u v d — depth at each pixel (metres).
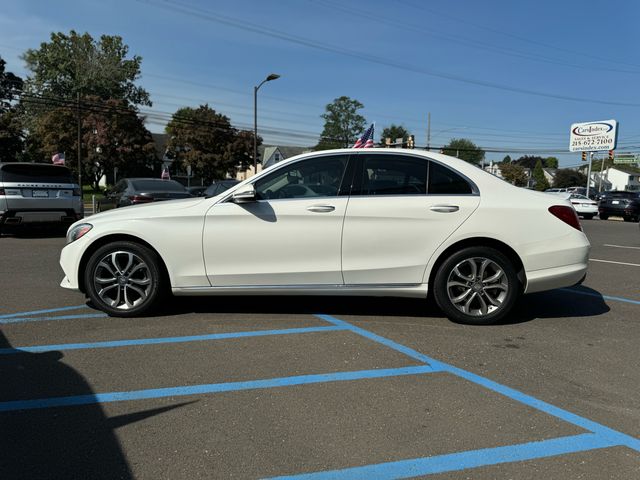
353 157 4.95
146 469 2.52
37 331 4.62
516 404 3.27
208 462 2.59
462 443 2.79
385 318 5.17
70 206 11.51
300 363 3.92
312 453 2.68
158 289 4.99
